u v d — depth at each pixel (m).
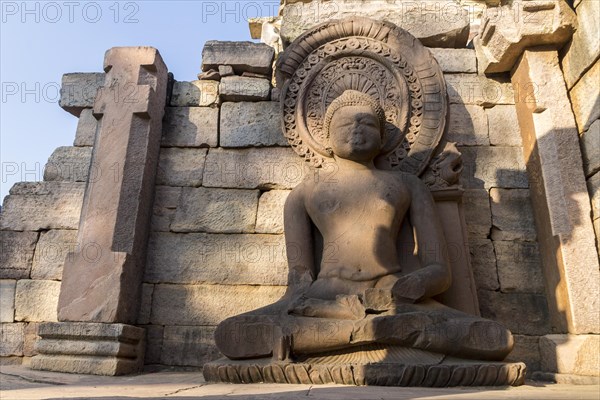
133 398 2.71
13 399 2.68
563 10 5.31
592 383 4.23
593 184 5.01
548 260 5.15
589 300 4.65
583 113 5.21
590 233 4.86
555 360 4.63
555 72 5.50
